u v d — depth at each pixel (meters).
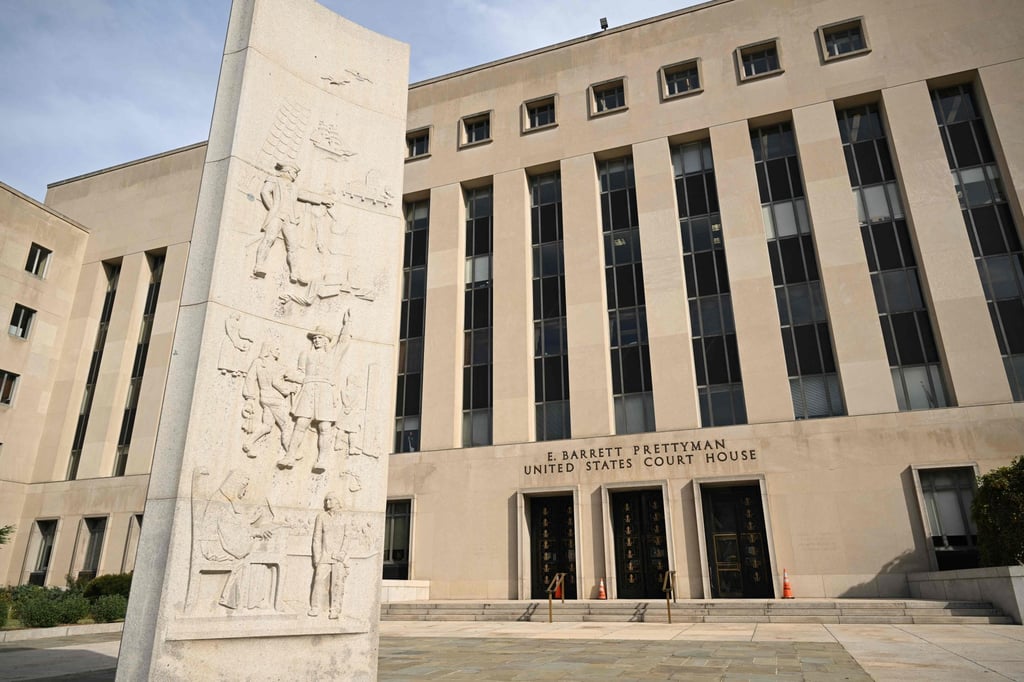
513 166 30.91
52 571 32.22
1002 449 21.14
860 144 26.53
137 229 37.75
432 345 29.59
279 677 7.89
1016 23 25.09
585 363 27.00
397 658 10.95
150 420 33.16
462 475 27.02
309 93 10.51
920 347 23.55
